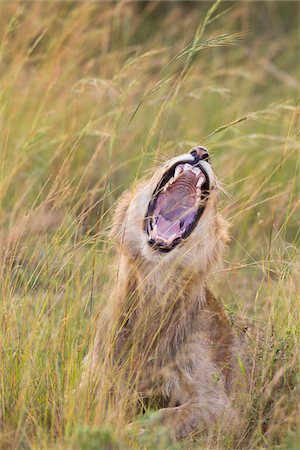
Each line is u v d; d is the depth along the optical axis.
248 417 12.44
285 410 12.31
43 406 12.46
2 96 20.84
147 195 13.83
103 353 12.97
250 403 12.50
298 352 13.12
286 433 11.94
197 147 13.57
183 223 13.68
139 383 13.01
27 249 14.57
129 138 21.16
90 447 10.80
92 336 13.02
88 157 21.16
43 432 11.67
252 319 14.43
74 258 14.78
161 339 13.34
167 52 29.52
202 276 13.63
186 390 13.03
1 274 13.86
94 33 24.66
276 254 16.12
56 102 22.05
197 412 12.56
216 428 12.34
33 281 14.58
